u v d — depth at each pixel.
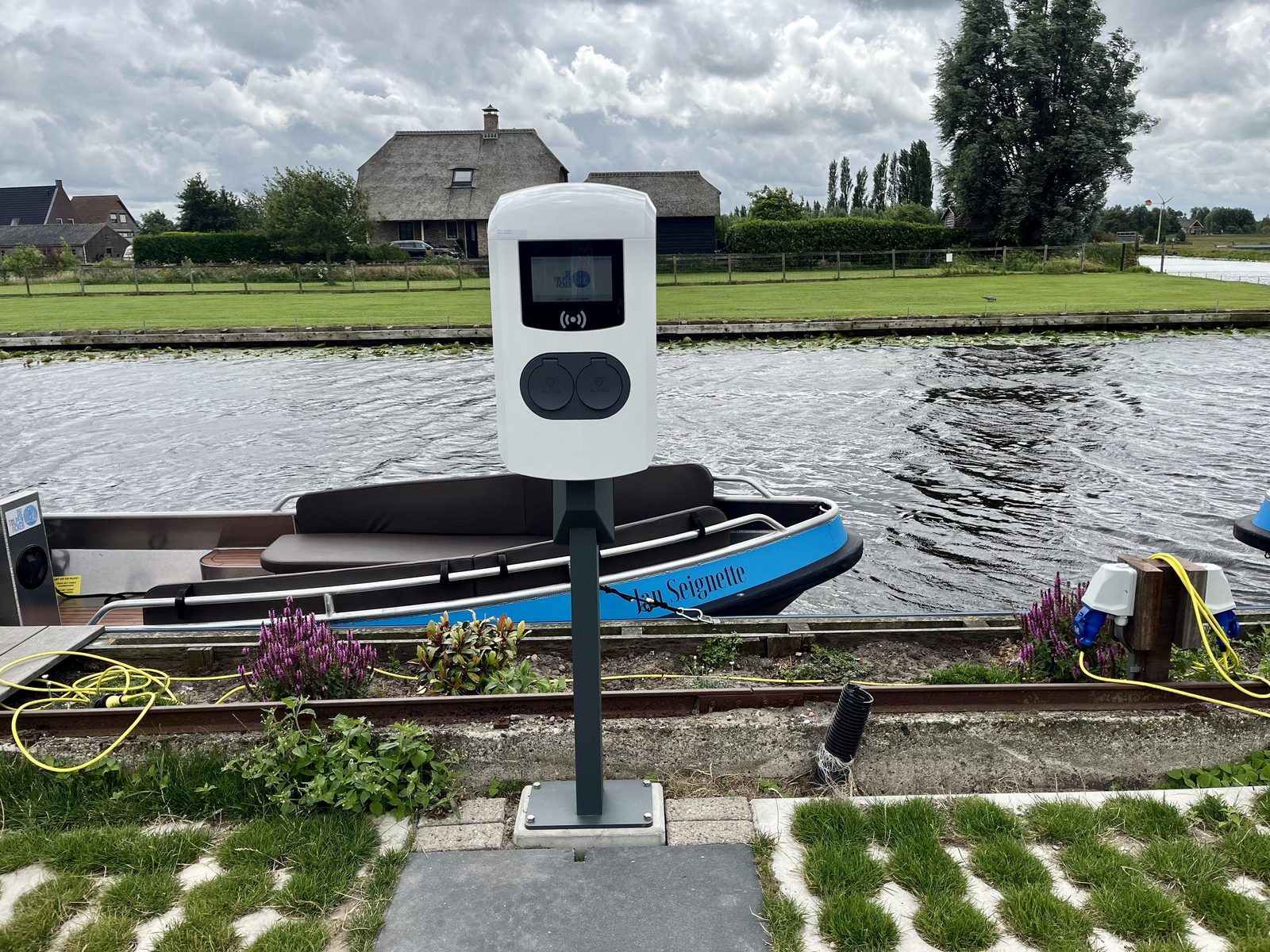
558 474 3.20
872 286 41.78
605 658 5.53
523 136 61.81
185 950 3.04
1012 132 51.31
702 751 4.14
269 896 3.31
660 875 3.39
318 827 3.67
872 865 3.40
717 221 61.94
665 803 3.82
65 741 4.25
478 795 4.06
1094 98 52.66
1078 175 52.53
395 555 6.89
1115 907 3.15
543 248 3.02
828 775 3.98
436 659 4.77
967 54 53.25
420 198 59.12
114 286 46.66
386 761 3.91
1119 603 4.25
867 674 5.18
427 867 3.45
